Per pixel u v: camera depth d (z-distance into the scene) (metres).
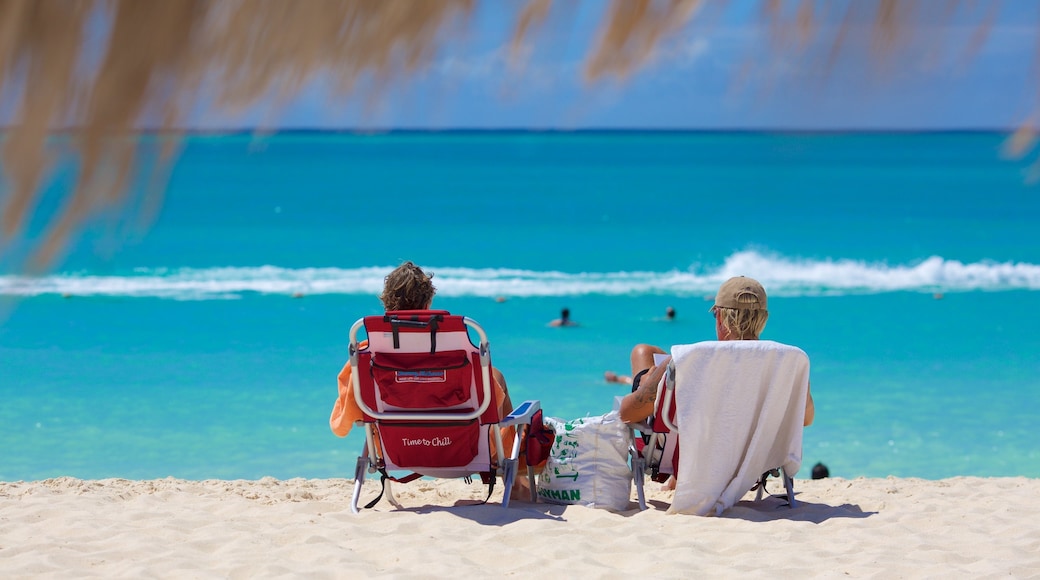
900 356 13.45
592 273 23.17
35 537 4.97
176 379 11.67
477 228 33.38
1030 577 4.30
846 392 11.36
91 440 9.09
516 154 85.88
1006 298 19.00
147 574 4.35
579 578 4.29
